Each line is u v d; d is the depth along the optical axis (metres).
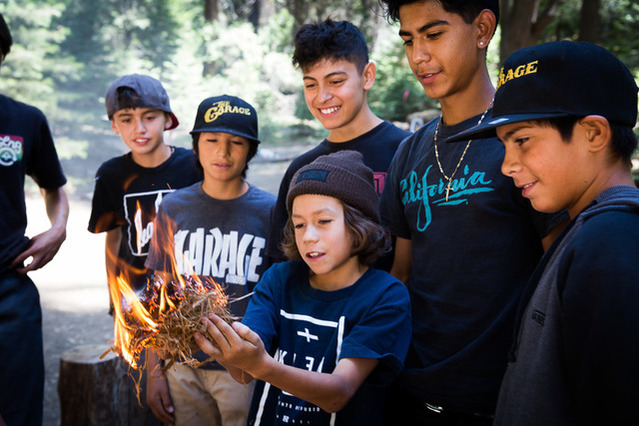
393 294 1.63
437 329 1.67
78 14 15.70
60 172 2.72
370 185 1.67
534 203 1.20
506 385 1.28
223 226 2.32
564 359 1.11
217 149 2.27
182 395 2.29
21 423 2.36
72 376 2.51
